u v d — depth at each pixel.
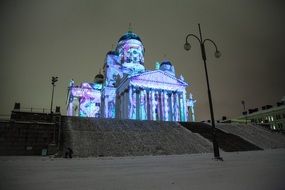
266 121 80.25
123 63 89.19
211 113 20.27
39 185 7.76
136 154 29.88
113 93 87.94
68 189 7.03
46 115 35.88
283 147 44.19
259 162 15.45
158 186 7.36
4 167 14.51
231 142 40.50
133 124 42.88
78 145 30.27
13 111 34.31
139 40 93.00
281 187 6.81
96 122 40.56
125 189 6.97
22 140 32.31
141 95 75.25
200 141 38.12
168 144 34.81
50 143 31.62
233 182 7.81
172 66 96.38
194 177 9.08
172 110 79.38
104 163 17.45
